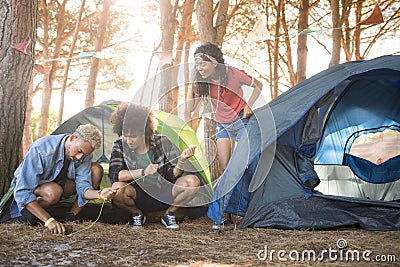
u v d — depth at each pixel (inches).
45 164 147.5
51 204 152.1
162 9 291.0
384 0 385.7
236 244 136.9
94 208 173.3
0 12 179.9
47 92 437.1
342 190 204.1
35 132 575.2
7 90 178.2
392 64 165.0
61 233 143.0
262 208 168.1
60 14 457.1
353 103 202.5
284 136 177.6
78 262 114.7
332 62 321.7
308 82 187.3
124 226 158.2
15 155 179.6
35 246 129.1
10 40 179.3
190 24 393.4
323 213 164.7
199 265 112.7
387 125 201.2
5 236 136.6
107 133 195.9
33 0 184.1
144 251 126.9
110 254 123.0
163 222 161.2
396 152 199.6
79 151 146.5
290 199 168.1
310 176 170.2
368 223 161.3
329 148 208.2
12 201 155.8
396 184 197.5
